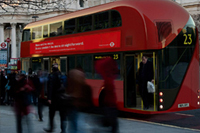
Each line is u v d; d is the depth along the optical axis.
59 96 8.60
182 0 39.66
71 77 6.98
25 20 67.06
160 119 13.59
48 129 10.40
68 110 7.52
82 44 15.55
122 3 13.54
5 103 20.77
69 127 7.59
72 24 16.36
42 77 13.09
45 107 18.08
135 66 13.14
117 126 6.10
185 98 12.82
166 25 12.48
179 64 12.67
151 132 10.57
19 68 22.20
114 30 13.74
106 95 6.07
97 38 14.62
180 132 10.54
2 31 69.38
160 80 12.43
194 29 13.03
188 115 14.64
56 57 17.67
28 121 10.34
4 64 31.03
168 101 12.55
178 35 12.62
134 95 13.09
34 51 19.98
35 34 20.03
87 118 11.38
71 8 54.16
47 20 18.91
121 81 13.48
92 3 56.91
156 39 12.34
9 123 12.53
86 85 6.97
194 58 12.98
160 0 13.09
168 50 12.46
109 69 6.08
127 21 13.16
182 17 12.82
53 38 17.95
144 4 12.88
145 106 12.71
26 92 9.87
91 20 15.05
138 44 12.67
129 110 13.18
